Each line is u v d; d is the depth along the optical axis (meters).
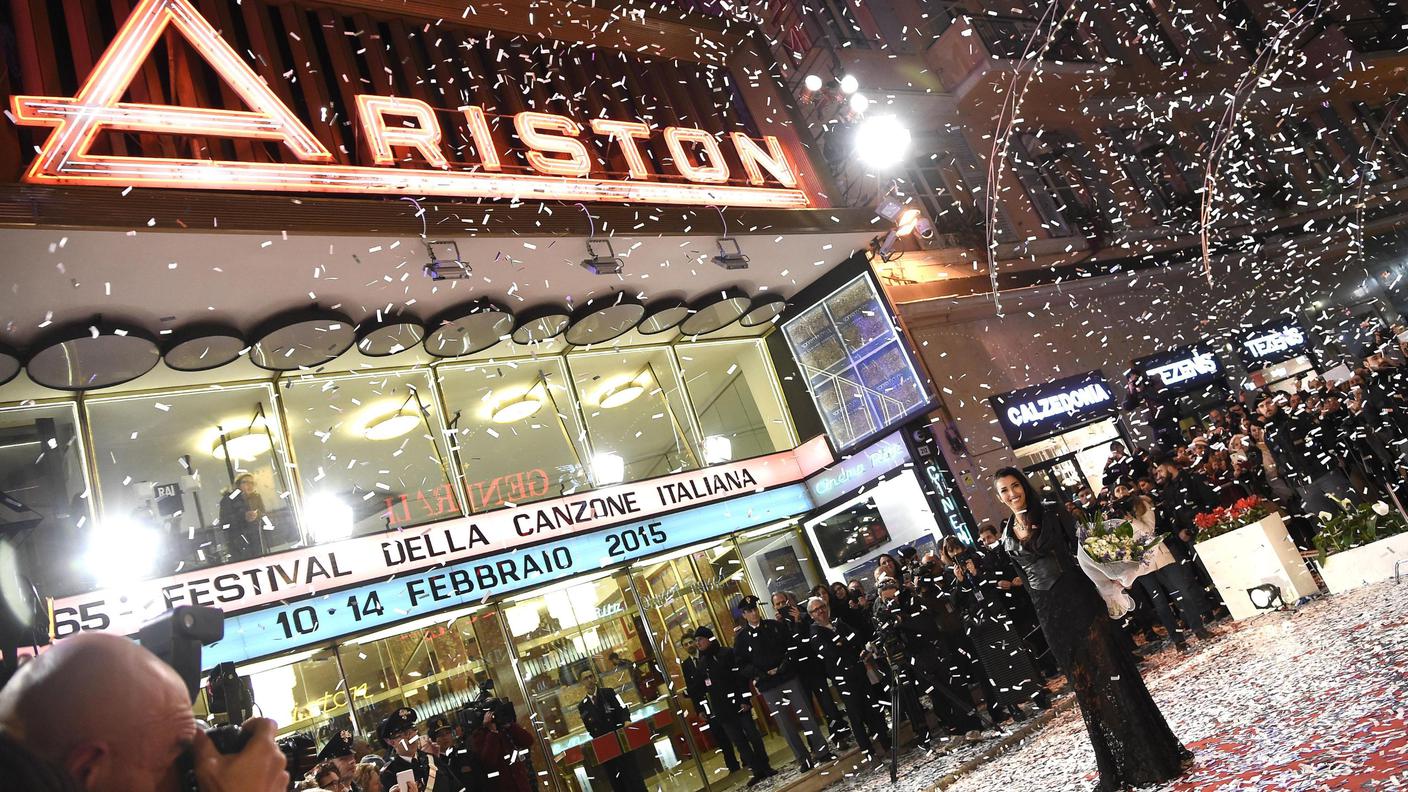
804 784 9.02
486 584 10.28
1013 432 14.66
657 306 12.14
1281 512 10.80
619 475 12.48
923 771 7.95
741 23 14.22
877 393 13.19
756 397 14.59
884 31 17.86
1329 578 8.67
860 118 13.53
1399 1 25.70
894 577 9.52
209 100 9.16
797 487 13.62
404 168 9.81
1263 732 4.86
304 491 10.25
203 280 8.34
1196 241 20.09
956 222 16.58
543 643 10.50
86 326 8.07
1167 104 21.59
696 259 11.71
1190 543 10.23
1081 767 5.62
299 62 10.07
